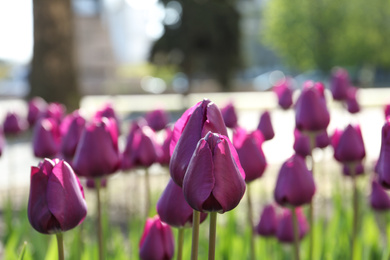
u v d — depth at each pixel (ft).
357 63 150.30
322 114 8.97
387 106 9.55
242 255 11.09
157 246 7.50
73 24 45.70
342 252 11.50
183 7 88.89
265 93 135.95
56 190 5.50
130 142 10.82
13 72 164.35
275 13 154.61
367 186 19.79
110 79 131.44
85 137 7.59
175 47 89.92
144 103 103.30
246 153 7.57
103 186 12.34
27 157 39.34
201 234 13.55
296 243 7.98
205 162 4.73
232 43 91.30
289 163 7.72
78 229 11.08
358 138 8.87
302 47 150.41
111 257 12.05
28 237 14.46
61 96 44.65
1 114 73.77
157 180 24.99
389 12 147.13
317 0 148.15
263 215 11.38
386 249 11.45
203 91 128.36
